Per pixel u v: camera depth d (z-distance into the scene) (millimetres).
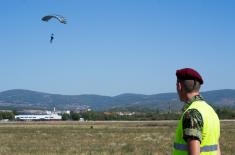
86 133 64125
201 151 5340
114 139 47844
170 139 46500
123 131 71000
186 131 5285
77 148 34125
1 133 65188
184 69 5605
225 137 49969
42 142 42969
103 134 60219
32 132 68812
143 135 56062
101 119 190500
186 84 5555
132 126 95500
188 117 5316
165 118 170875
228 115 156000
